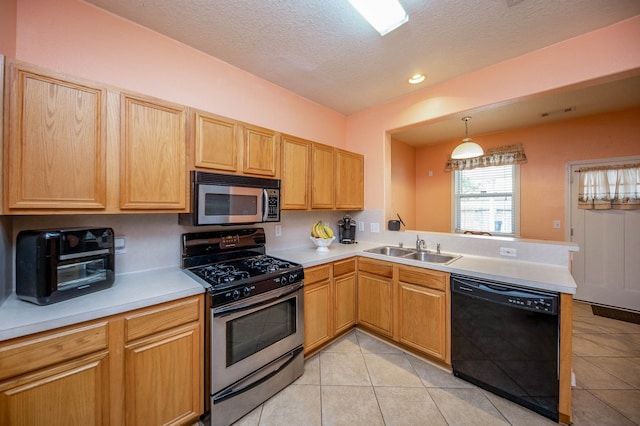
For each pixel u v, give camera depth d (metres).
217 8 1.56
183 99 1.90
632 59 1.59
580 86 1.82
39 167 1.16
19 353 0.96
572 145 3.50
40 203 1.16
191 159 1.67
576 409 1.59
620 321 2.82
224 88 2.13
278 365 1.77
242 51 1.99
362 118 3.18
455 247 2.47
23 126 1.12
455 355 1.91
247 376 1.59
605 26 1.67
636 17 1.58
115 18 1.61
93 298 1.26
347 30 1.75
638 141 3.09
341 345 2.38
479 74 2.23
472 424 1.50
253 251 2.31
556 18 1.61
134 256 1.74
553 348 1.49
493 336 1.72
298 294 1.93
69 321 1.06
